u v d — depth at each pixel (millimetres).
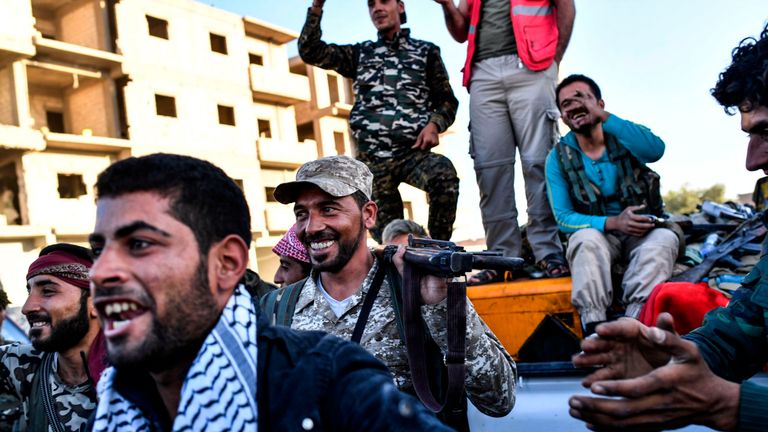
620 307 2770
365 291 1942
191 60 25109
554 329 2656
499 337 2756
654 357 1027
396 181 3840
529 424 2055
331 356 934
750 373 1348
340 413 885
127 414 1001
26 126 20000
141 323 868
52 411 1963
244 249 982
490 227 3703
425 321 1740
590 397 1021
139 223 864
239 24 27375
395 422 840
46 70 21109
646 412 993
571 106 2955
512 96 3584
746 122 1309
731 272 2539
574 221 2906
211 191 934
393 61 3816
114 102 22594
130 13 23297
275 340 962
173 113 24938
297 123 31688
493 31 3645
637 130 2953
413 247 1910
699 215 3227
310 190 2010
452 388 1617
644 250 2621
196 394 877
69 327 1924
